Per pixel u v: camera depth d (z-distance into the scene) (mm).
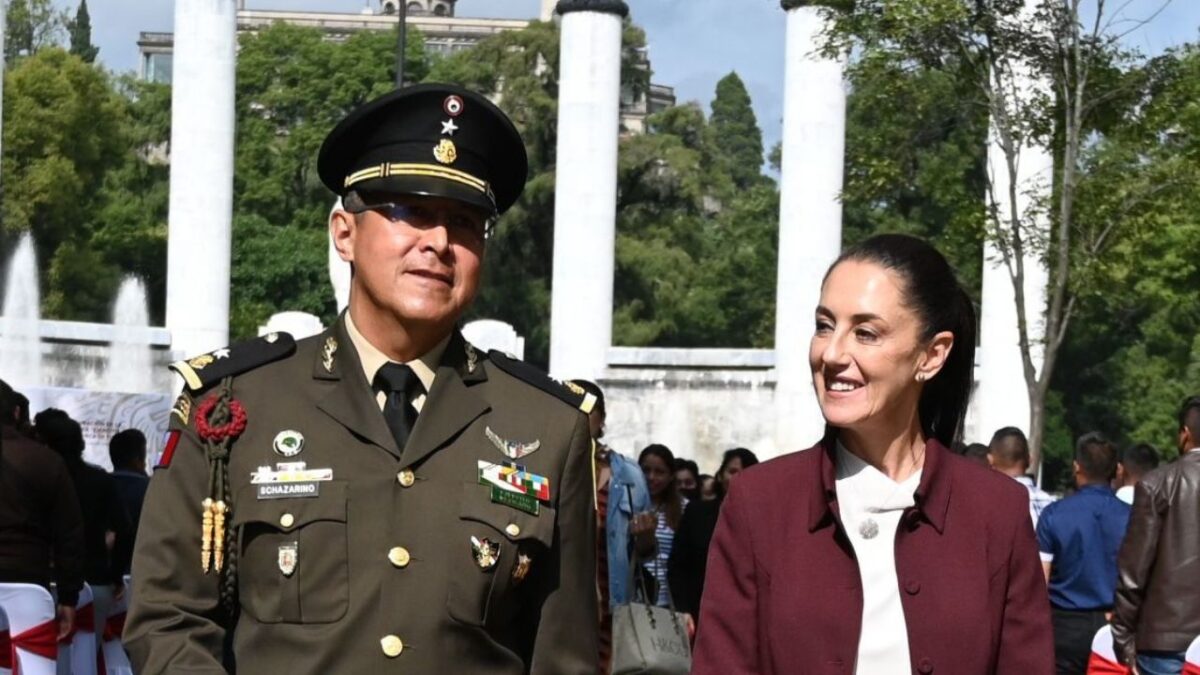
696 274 79375
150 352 46625
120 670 16969
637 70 83688
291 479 5555
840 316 6129
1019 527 6094
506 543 5617
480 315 77688
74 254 73438
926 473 6090
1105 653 13930
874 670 5953
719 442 51562
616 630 14766
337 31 108812
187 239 46562
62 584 13969
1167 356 72812
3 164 72500
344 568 5496
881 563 6043
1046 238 26234
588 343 50188
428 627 5484
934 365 6184
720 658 6145
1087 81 25281
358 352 5805
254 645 5504
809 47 47188
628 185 79438
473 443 5711
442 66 85375
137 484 17703
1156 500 12695
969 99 25969
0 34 42188
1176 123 25391
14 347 46625
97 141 74625
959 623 5949
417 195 5727
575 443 5879
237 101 87625
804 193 47594
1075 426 75250
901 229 69938
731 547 6191
